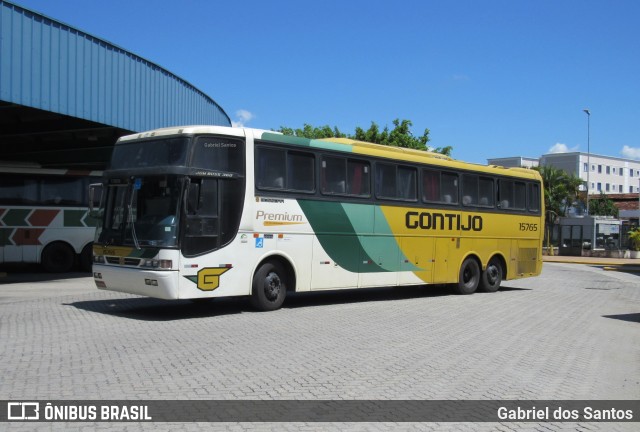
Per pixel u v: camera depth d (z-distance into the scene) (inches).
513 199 762.2
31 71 631.8
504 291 768.3
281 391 264.2
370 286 578.9
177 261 434.0
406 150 631.8
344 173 557.9
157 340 368.5
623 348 405.4
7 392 253.1
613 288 882.1
